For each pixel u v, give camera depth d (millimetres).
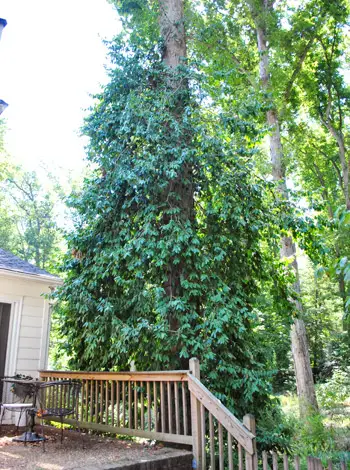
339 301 19125
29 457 4215
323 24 14406
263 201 7543
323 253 7438
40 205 25500
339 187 19234
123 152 6898
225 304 6207
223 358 6148
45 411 5145
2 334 7281
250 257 7285
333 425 9383
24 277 7410
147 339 6055
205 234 7062
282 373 17719
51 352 10891
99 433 5969
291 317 8102
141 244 6152
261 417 6203
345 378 14656
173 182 6918
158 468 4078
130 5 9711
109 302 6281
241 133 7621
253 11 12836
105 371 5938
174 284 6492
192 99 7367
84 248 6941
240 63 13781
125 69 7309
